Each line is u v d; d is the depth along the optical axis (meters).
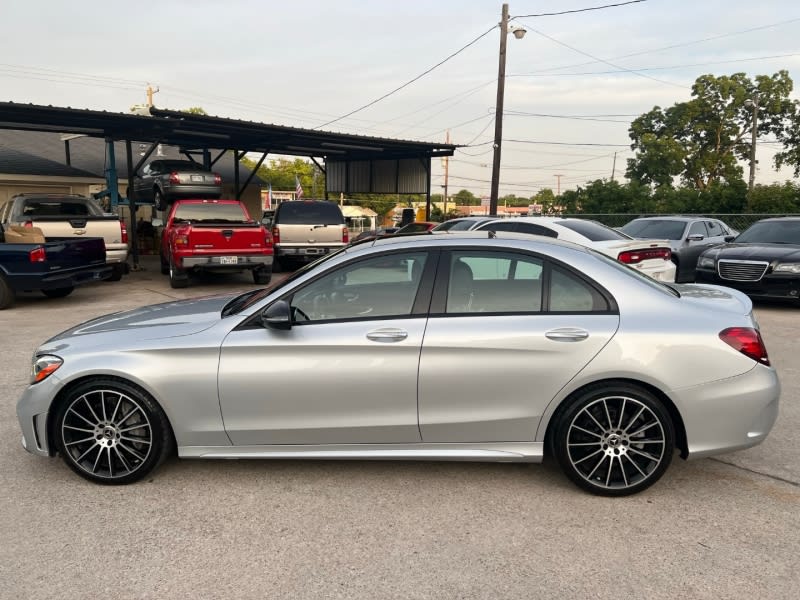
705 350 3.35
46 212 12.30
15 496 3.55
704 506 3.41
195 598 2.62
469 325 3.46
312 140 20.36
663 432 3.41
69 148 24.00
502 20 22.12
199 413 3.57
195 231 11.87
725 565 2.84
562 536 3.11
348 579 2.76
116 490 3.63
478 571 2.81
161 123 15.26
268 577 2.77
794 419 4.79
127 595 2.64
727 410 3.38
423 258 3.61
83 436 3.72
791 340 7.69
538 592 2.66
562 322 3.42
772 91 41.12
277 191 69.38
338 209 15.45
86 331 3.91
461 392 3.46
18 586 2.70
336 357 3.48
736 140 42.59
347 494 3.58
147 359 3.56
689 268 12.62
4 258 9.58
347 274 3.60
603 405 3.45
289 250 14.94
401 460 3.83
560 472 3.86
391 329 3.47
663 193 34.22
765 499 3.49
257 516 3.32
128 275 15.29
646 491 3.59
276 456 3.63
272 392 3.52
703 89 42.34
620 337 3.37
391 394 3.49
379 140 20.53
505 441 3.53
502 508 3.40
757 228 11.32
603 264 3.60
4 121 14.59
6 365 6.44
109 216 12.52
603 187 35.44
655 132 44.16
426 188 24.16
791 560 2.88
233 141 20.89
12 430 4.57
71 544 3.04
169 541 3.08
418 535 3.12
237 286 12.96
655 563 2.86
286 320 3.40
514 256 3.57
